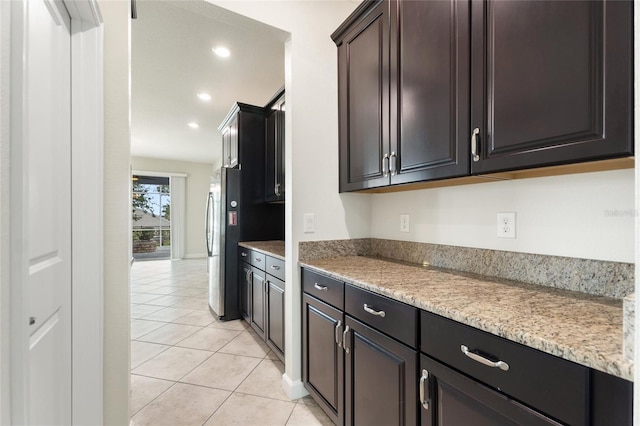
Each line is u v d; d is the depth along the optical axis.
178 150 6.66
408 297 1.07
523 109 1.00
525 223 1.27
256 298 2.84
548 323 0.80
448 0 1.27
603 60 0.82
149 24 2.31
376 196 2.11
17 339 0.63
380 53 1.65
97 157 1.20
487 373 0.83
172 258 7.87
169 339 2.82
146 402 1.86
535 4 0.97
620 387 0.59
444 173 1.28
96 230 1.20
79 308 1.16
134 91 3.54
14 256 0.62
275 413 1.75
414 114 1.43
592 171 1.07
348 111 1.92
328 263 1.78
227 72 3.08
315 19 1.98
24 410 0.64
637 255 0.48
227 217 3.36
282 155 3.00
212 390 1.99
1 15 0.58
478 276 1.40
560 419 0.67
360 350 1.34
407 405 1.09
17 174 0.63
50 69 0.97
